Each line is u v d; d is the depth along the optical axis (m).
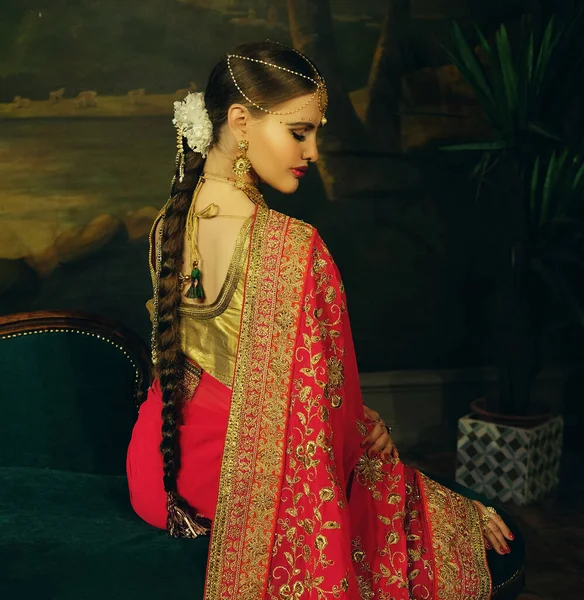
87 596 1.62
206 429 1.67
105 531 1.92
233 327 1.60
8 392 2.45
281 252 1.57
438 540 1.75
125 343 2.53
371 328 4.09
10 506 2.08
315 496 1.50
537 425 3.59
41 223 3.63
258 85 1.61
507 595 1.85
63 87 3.55
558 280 3.51
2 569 1.73
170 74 3.64
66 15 3.50
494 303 4.17
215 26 3.65
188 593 1.64
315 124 1.67
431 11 3.86
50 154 3.59
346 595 1.46
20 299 3.66
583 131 3.97
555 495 3.67
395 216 4.00
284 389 1.55
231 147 1.67
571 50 3.75
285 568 1.54
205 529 1.72
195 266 1.64
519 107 3.36
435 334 4.15
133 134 3.65
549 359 4.29
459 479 3.72
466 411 4.19
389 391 4.10
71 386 2.49
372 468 1.70
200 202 1.68
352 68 3.83
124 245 3.71
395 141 3.93
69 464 2.50
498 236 3.59
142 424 1.86
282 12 3.71
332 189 3.91
